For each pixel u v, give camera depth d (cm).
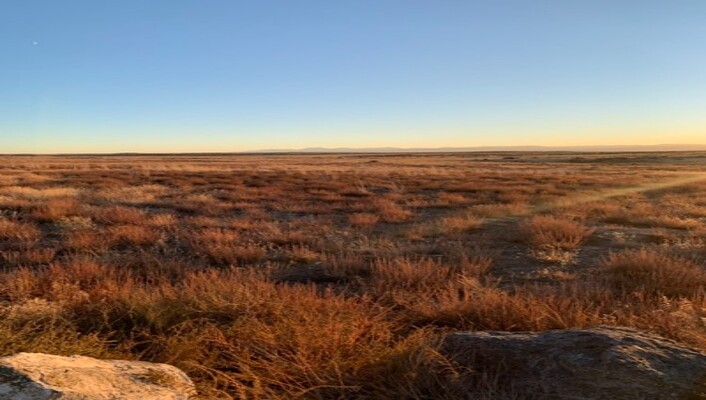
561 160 9888
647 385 318
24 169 4900
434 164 7981
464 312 568
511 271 920
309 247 1155
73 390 290
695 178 3994
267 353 434
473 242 1217
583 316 512
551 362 358
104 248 1098
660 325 492
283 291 623
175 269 866
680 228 1489
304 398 365
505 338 404
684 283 725
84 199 2130
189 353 428
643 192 2800
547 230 1260
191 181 3291
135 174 4084
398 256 993
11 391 280
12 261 962
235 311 548
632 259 864
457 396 349
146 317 526
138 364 356
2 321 485
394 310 632
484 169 5853
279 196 2431
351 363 405
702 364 338
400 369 387
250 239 1213
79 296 609
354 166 6900
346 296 720
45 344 422
